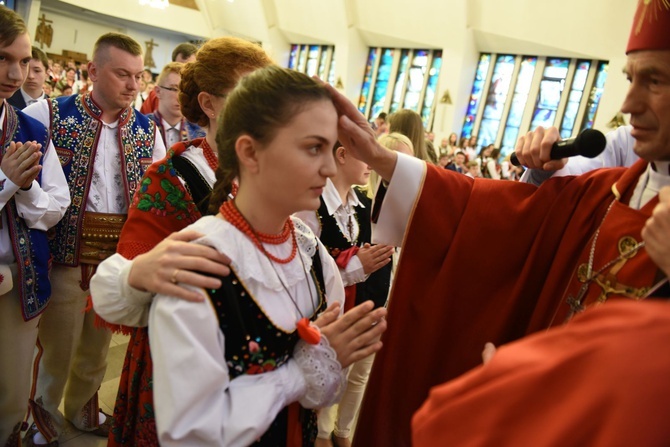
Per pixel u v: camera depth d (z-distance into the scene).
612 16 8.47
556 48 9.56
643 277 0.91
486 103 11.16
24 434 2.05
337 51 12.98
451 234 1.17
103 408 2.32
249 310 0.86
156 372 0.80
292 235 1.01
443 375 1.18
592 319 0.47
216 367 0.78
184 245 0.84
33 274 1.75
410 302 1.21
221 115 0.93
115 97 1.99
